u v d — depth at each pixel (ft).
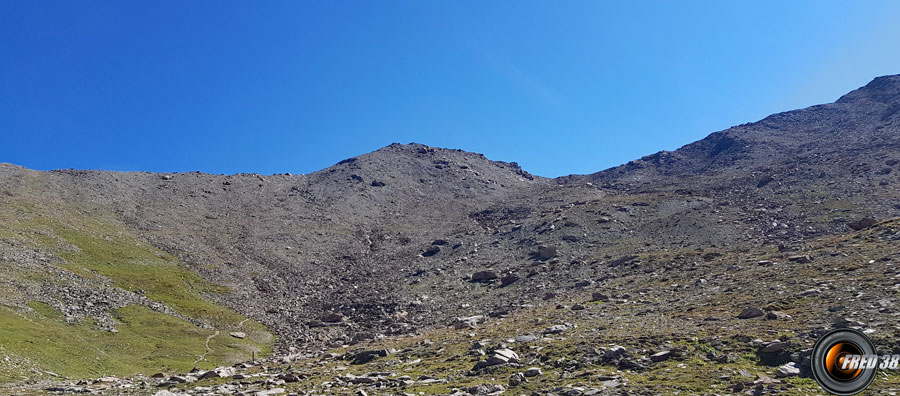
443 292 327.26
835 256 164.25
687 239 343.87
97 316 244.83
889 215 310.65
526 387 90.33
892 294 110.73
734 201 446.60
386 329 253.24
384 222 606.14
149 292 299.38
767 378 78.89
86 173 582.35
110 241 385.70
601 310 166.40
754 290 145.89
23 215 387.55
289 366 150.20
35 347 174.50
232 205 611.06
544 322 160.86
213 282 349.41
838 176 444.14
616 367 96.43
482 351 124.98
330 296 354.74
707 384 79.87
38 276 271.49
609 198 547.49
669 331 117.29
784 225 336.90
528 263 359.05
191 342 235.61
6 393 117.80
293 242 495.82
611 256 327.67
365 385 105.29
